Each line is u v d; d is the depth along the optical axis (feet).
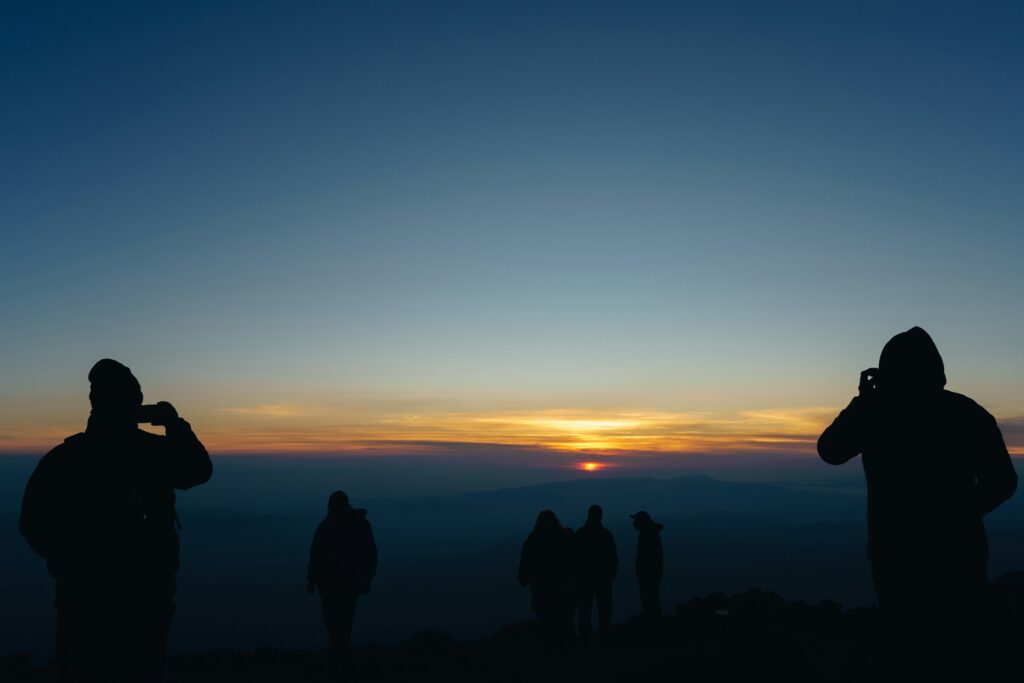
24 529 11.41
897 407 11.39
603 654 36.29
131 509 11.57
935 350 11.66
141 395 12.44
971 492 10.91
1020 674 10.11
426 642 42.04
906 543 10.77
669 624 41.75
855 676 20.71
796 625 36.88
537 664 34.24
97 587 11.16
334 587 33.22
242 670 34.99
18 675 32.86
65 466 11.54
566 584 38.01
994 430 11.19
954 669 10.21
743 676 23.71
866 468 11.62
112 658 11.11
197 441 12.43
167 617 11.79
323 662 36.35
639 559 46.55
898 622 10.69
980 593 10.55
